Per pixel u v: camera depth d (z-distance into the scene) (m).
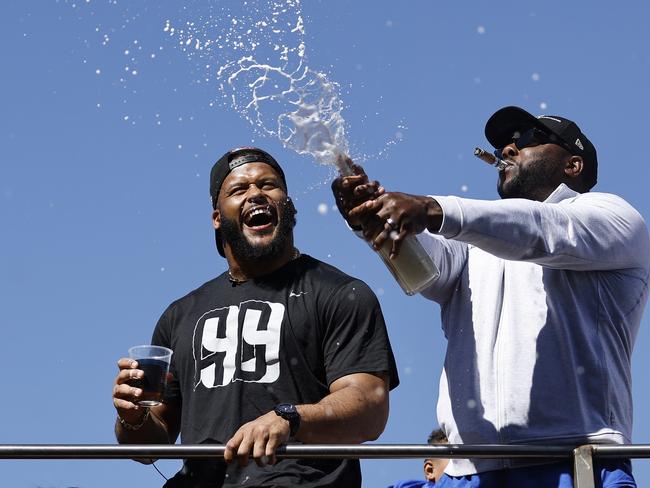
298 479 3.53
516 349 3.57
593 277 3.67
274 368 3.74
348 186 3.42
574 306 3.60
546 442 3.43
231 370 3.76
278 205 4.09
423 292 3.83
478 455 3.30
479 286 3.74
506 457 3.32
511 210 3.43
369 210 3.33
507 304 3.65
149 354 3.64
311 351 3.78
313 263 4.02
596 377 3.52
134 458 3.34
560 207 3.58
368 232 3.36
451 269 3.80
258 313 3.86
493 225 3.38
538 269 3.67
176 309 4.06
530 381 3.52
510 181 4.20
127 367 3.62
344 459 3.60
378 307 3.88
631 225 3.71
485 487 3.50
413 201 3.32
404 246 3.44
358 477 3.66
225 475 3.61
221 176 4.21
